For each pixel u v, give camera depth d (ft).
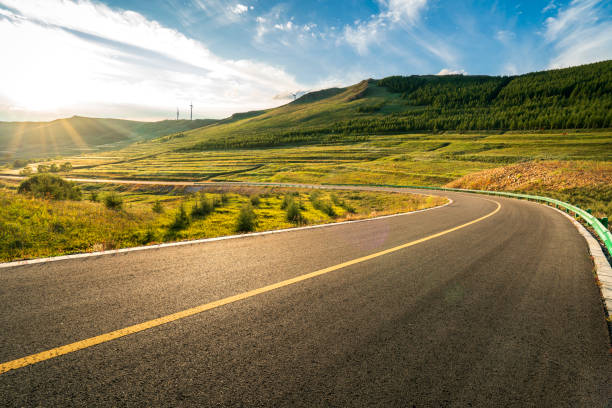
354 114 616.80
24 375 5.90
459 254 18.52
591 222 29.58
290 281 12.39
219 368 6.44
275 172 255.29
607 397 6.06
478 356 7.35
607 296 11.81
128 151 572.10
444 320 9.29
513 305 10.73
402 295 11.34
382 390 6.01
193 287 11.23
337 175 217.77
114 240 22.77
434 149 294.46
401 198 107.86
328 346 7.50
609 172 88.28
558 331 8.82
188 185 201.26
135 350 6.89
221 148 458.91
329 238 22.44
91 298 9.71
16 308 8.68
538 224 34.71
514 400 5.90
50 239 20.02
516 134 337.31
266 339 7.70
